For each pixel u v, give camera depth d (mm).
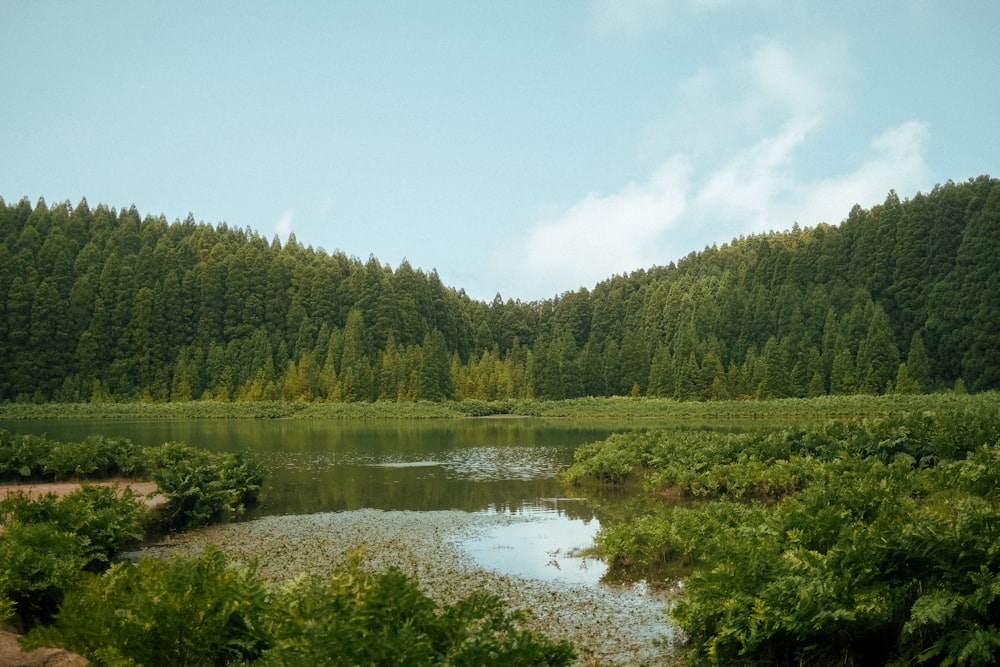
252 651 7270
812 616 8070
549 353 98000
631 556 14070
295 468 32375
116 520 14906
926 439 23844
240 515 20609
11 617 9727
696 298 119000
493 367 108125
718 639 8797
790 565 8906
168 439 49094
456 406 85562
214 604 7250
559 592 12320
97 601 7559
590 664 9016
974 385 82875
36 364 95688
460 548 15984
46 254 105750
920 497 16188
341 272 131750
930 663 7633
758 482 21391
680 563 13672
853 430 25500
